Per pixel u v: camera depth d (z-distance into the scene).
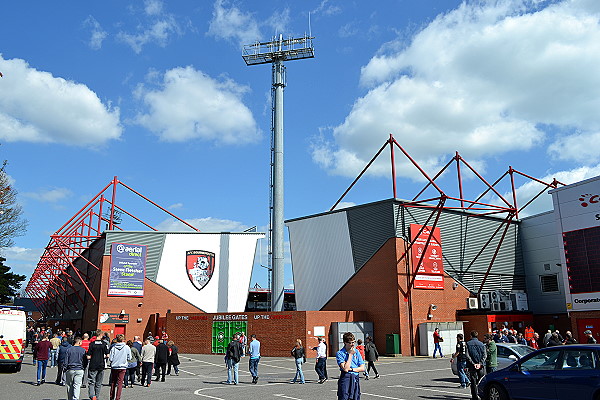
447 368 26.25
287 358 33.72
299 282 43.62
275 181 50.12
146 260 44.34
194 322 39.16
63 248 47.38
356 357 9.52
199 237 46.84
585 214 31.75
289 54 54.34
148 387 18.86
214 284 46.28
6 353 23.64
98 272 44.41
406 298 36.69
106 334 16.70
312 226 43.84
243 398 15.62
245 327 36.78
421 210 39.38
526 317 40.94
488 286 41.97
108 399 15.31
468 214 41.56
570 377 11.12
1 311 24.00
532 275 44.59
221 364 30.73
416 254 37.81
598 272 30.64
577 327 31.38
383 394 16.36
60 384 19.27
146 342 19.48
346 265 40.25
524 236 45.81
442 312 38.38
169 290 44.56
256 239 48.28
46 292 77.19
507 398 12.49
